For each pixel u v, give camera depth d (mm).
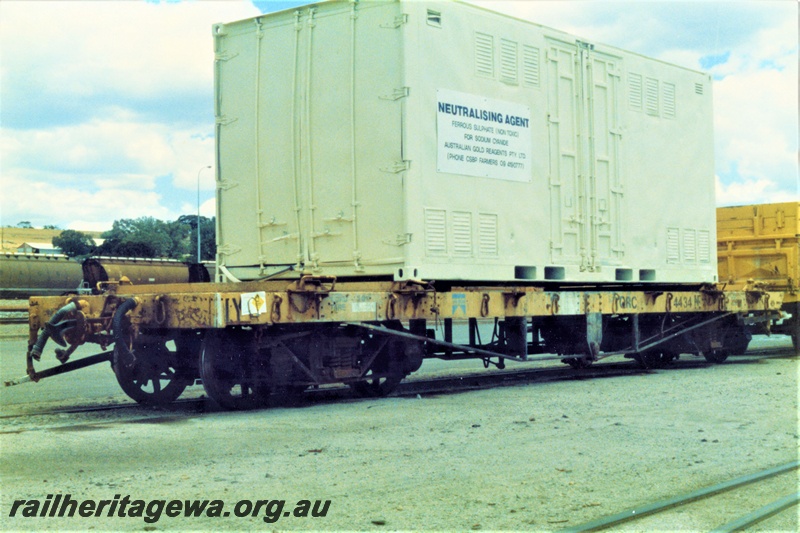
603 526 4473
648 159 13336
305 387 9781
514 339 11594
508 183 10781
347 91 9734
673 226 13852
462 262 10062
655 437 7133
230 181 10602
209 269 30672
